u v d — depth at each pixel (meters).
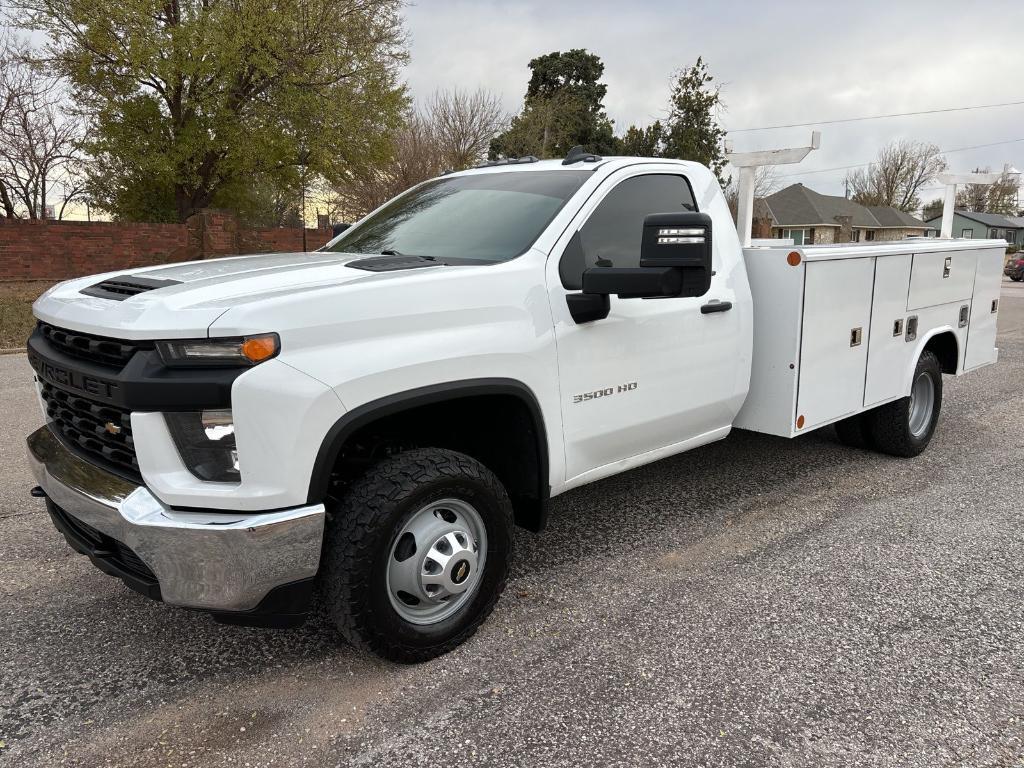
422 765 2.36
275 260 3.40
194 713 2.62
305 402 2.43
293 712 2.62
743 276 4.23
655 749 2.44
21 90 22.02
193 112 19.53
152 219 22.66
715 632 3.16
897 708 2.65
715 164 25.80
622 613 3.32
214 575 2.41
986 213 81.50
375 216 4.34
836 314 4.45
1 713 2.60
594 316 3.31
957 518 4.44
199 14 18.08
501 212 3.55
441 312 2.80
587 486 4.99
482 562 3.03
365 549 2.62
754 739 2.48
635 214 3.72
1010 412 7.19
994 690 2.77
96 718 2.58
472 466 2.91
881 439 5.50
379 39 20.69
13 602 3.38
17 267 15.56
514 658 2.96
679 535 4.18
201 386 2.32
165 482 2.40
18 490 4.78
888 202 77.62
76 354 2.68
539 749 2.43
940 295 5.54
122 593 3.47
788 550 3.98
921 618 3.28
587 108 40.00
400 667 2.90
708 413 4.09
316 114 19.75
